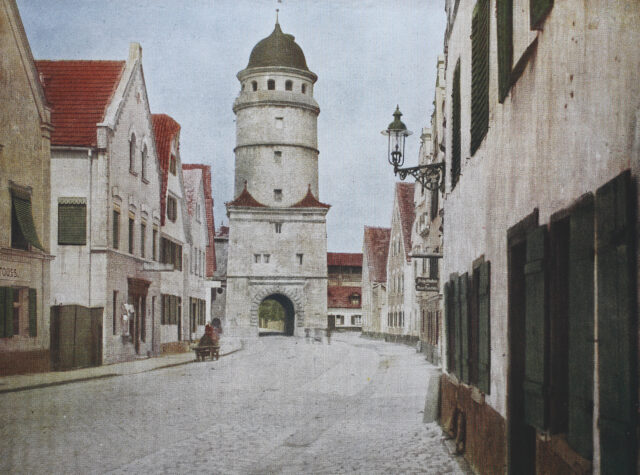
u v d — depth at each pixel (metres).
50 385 19.09
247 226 74.06
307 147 77.31
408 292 52.88
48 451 9.77
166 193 35.94
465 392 9.15
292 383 20.50
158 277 34.59
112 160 26.97
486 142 7.62
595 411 3.54
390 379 21.62
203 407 14.73
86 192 26.16
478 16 8.27
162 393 17.38
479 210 8.09
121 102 27.52
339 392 17.91
